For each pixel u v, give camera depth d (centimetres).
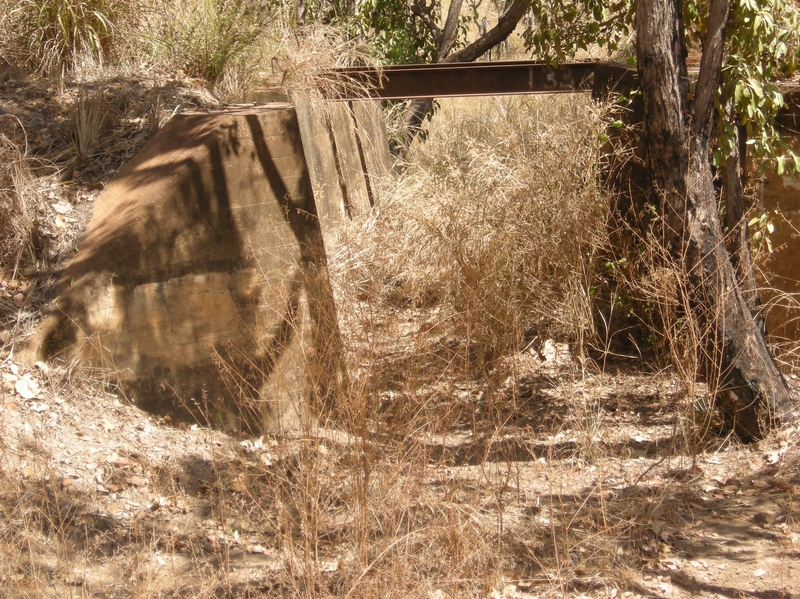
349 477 439
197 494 470
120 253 526
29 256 539
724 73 544
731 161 554
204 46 773
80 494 443
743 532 447
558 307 679
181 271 542
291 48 834
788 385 588
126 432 507
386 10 1270
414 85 756
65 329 514
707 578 407
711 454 537
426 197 901
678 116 526
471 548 391
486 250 669
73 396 507
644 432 573
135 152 618
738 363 535
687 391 533
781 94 562
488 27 2048
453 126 1273
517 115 1177
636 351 705
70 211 567
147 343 534
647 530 449
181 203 541
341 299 621
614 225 695
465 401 568
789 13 557
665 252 531
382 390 486
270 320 568
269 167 570
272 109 593
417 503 410
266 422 526
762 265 637
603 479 505
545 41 695
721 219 597
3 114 645
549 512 461
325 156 870
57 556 388
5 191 545
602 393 632
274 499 448
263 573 398
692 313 541
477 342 604
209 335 552
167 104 684
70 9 730
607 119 681
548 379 656
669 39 518
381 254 719
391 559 371
